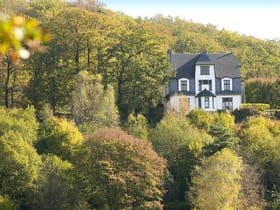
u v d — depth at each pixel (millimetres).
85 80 73562
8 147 55625
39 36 6906
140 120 73375
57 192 54062
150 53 86250
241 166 55969
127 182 54625
